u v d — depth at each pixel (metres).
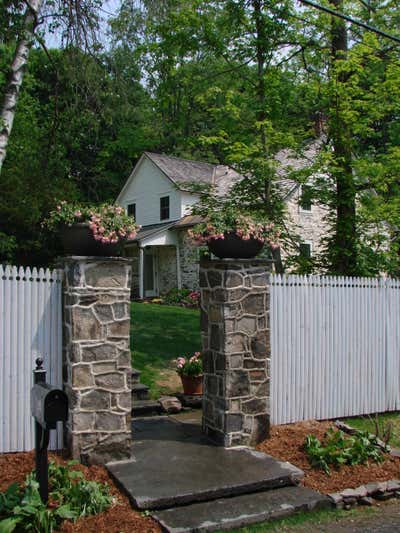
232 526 3.98
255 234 5.63
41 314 5.16
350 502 4.55
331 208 10.07
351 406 7.01
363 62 10.11
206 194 10.06
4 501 3.74
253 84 9.84
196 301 17.17
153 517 4.00
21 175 13.16
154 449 5.38
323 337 6.79
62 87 10.04
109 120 10.66
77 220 4.99
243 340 5.63
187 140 10.59
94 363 4.92
